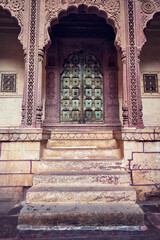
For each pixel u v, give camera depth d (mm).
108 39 6059
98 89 5949
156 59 6090
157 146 3510
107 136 5262
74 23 5852
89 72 6004
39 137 3463
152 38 6141
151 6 4234
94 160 3537
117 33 4145
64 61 5980
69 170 3404
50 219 2410
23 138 3434
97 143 4383
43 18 4125
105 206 2594
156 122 5812
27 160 3418
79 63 6023
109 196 2717
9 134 3428
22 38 4027
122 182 3021
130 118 3783
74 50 5977
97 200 2703
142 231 2336
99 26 5953
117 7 4250
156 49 6117
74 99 5844
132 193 2727
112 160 3508
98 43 6051
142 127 3717
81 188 2861
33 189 2814
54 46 5934
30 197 2689
